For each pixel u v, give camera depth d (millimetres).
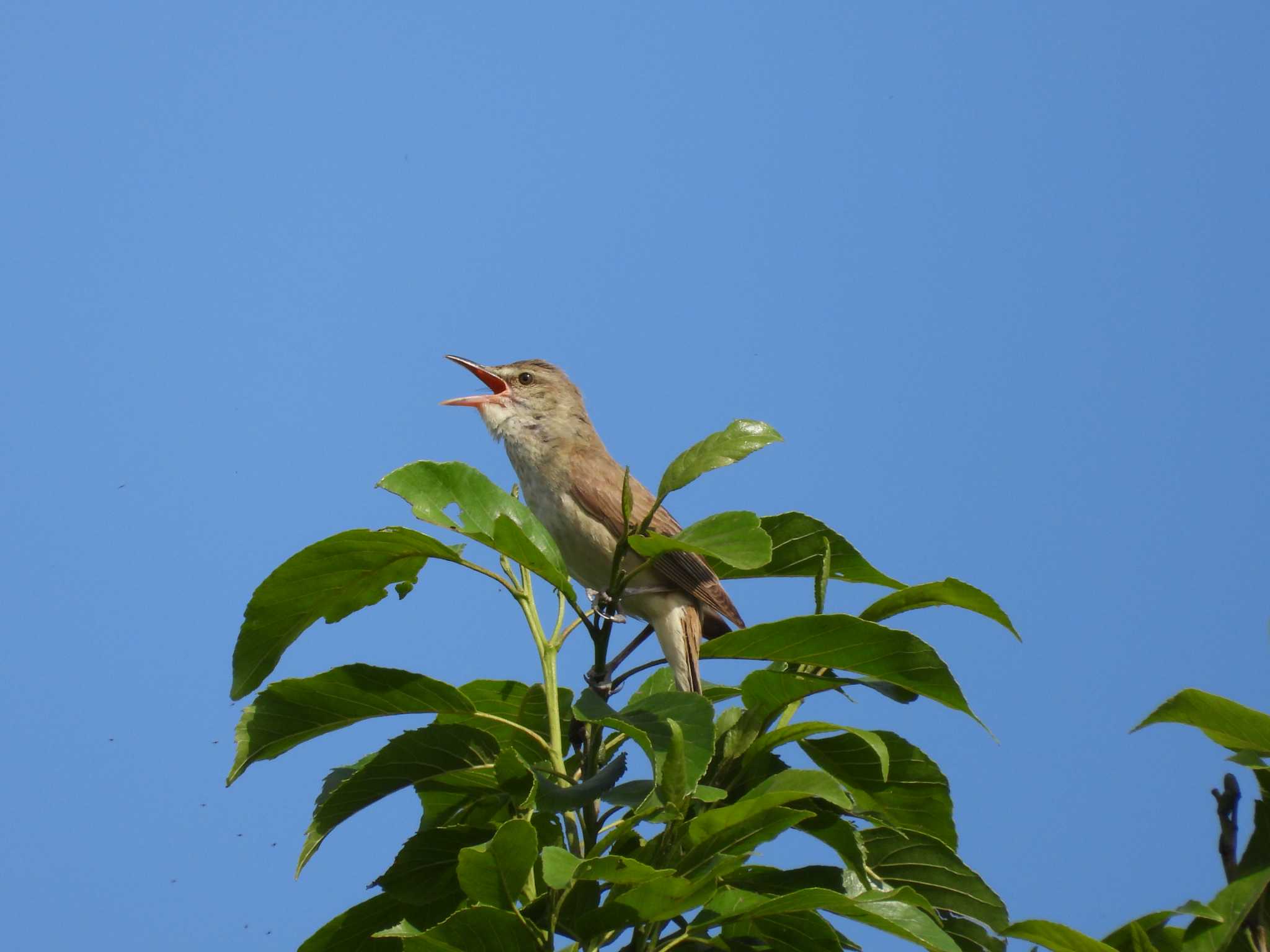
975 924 7430
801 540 8562
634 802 6832
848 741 7625
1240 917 6504
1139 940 6469
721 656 7496
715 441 7336
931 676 7250
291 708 7676
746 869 7062
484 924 6309
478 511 7527
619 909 6316
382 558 7527
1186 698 6754
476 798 7922
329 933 7344
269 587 7520
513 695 8102
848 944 7434
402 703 7625
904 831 7750
